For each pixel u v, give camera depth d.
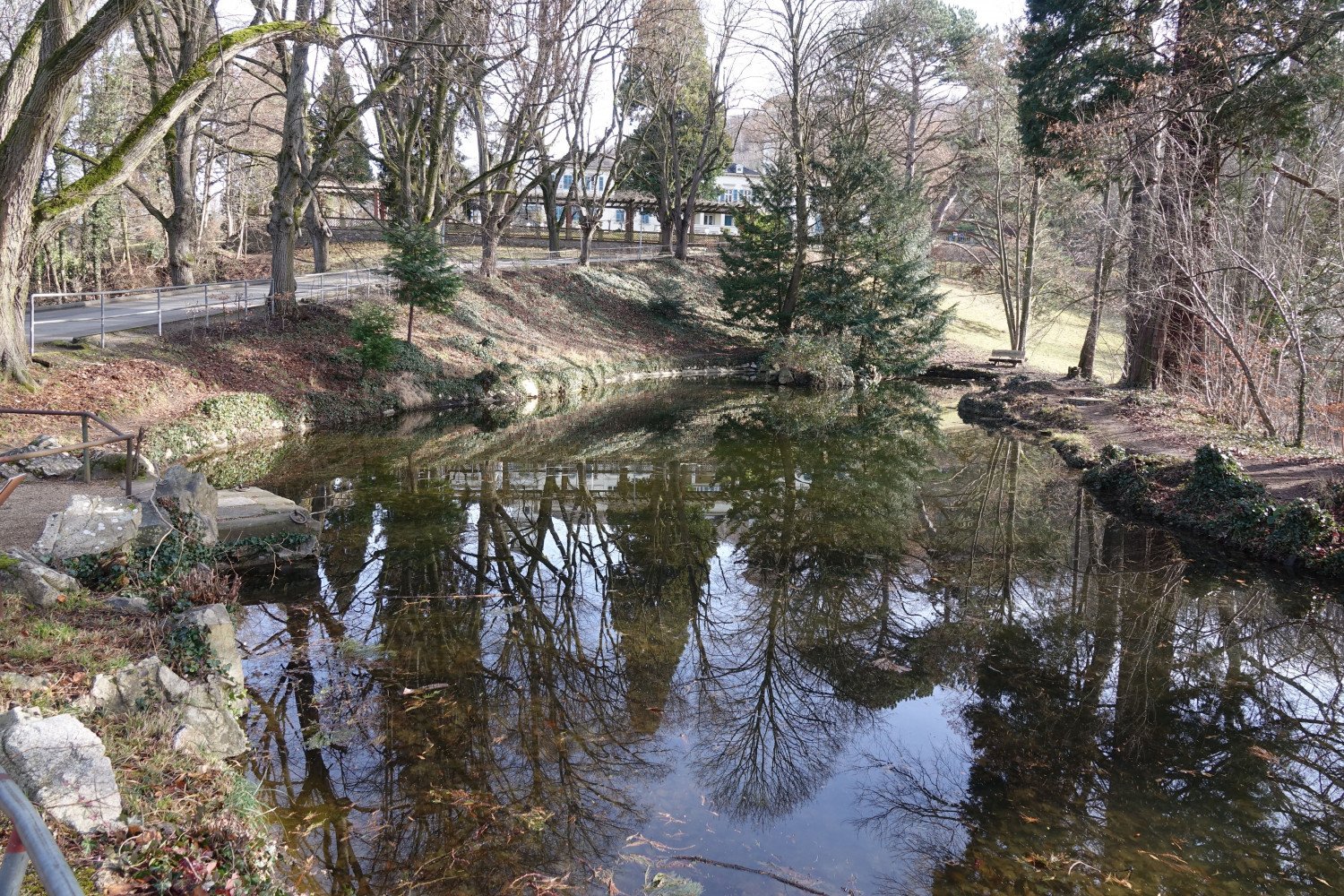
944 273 56.00
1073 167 21.95
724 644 9.55
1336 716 8.10
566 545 12.84
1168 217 19.75
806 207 35.59
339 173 32.03
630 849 5.81
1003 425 25.56
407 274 24.78
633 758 7.07
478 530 13.17
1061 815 6.41
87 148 31.61
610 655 9.07
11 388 14.73
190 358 19.73
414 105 26.34
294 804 6.05
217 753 6.00
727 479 17.75
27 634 6.11
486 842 5.73
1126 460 16.98
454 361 27.45
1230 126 18.98
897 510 15.61
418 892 5.18
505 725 7.39
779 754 7.29
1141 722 7.93
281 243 23.50
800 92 35.25
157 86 24.72
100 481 11.21
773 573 11.94
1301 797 6.71
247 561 10.86
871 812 6.45
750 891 5.40
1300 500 12.64
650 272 44.88
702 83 46.84
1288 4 17.31
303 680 7.98
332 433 20.72
